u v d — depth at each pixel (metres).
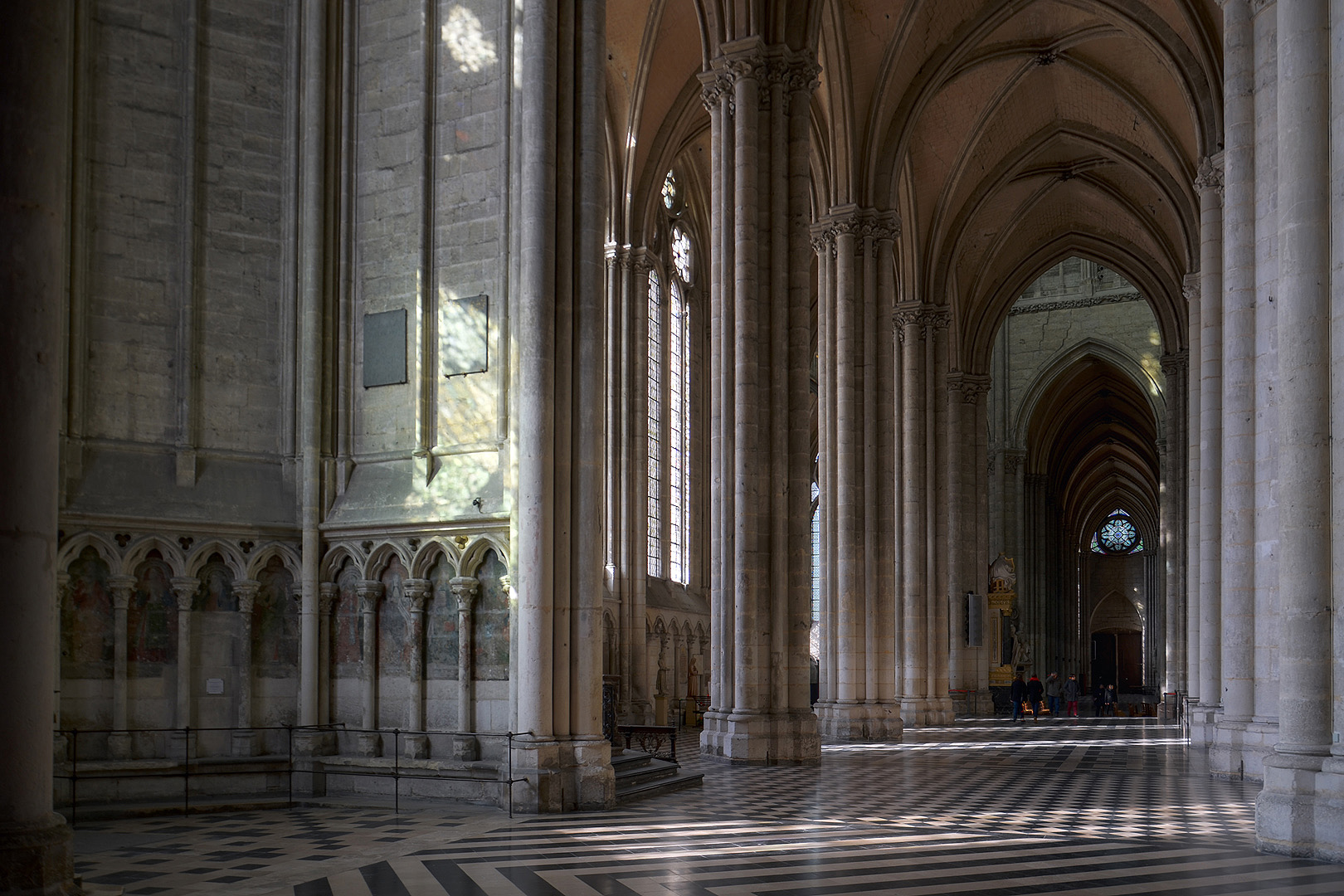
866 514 32.91
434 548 17.89
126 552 17.58
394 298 18.98
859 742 31.11
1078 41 37.41
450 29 19.00
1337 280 13.23
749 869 11.30
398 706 18.11
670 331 42.78
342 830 14.20
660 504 41.16
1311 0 14.11
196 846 12.98
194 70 19.06
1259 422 18.22
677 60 35.53
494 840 13.30
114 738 17.27
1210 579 28.27
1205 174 29.25
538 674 16.22
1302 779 12.90
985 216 49.91
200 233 18.95
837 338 33.38
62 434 17.34
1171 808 16.69
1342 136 13.26
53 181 8.44
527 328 16.75
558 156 17.23
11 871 7.64
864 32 32.75
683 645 41.72
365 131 19.50
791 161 26.14
